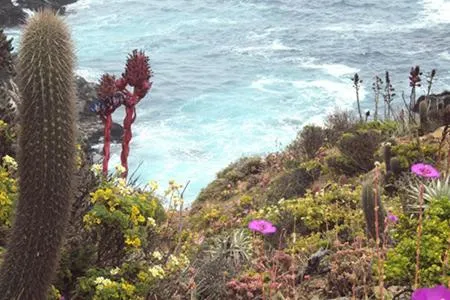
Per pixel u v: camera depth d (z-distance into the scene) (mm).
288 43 43844
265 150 28016
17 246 3998
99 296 4641
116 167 5848
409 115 13734
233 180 15680
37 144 3871
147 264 5145
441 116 12414
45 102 3848
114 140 27453
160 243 5961
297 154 15156
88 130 26578
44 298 4113
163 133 29750
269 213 9570
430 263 4719
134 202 5137
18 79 3922
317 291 5516
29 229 3965
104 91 7117
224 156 27609
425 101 13242
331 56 40625
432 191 6562
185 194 24203
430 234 4914
